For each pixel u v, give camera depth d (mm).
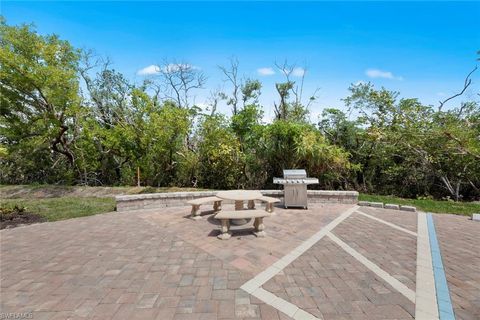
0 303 2363
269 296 2461
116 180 13430
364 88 11602
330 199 7043
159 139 9781
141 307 2289
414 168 10141
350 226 4828
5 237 4289
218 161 10156
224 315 2168
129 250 3678
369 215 5688
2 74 9008
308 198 7168
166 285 2680
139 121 10211
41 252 3613
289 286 2645
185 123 9633
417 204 6777
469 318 2119
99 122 12781
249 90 17328
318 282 2725
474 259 3311
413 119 9516
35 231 4629
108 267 3119
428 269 3020
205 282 2736
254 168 10102
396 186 10820
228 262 3248
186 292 2537
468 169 9180
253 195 5316
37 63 9492
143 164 10742
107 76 14016
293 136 9000
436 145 9086
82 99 11109
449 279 2777
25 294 2520
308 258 3359
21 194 9648
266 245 3850
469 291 2535
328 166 9414
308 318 2125
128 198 6293
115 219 5469
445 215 5750
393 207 6359
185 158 10938
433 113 9477
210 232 4516
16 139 10828
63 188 10273
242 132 10289
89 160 12453
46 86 9586
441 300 2377
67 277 2869
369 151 11094
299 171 6535
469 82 10109
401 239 4098
